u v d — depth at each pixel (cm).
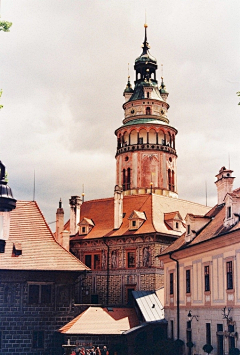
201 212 7500
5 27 2955
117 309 5125
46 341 4762
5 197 4234
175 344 4391
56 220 6131
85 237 6756
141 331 4762
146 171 8244
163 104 8794
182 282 4562
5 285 4750
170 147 8456
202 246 4041
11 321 4709
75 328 4606
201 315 4091
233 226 3622
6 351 4653
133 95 8938
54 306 4841
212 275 3912
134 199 6975
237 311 3469
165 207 6869
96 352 4341
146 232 6200
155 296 5422
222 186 4738
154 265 6084
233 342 3541
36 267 4772
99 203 7369
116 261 6450
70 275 4922
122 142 8625
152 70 9156
